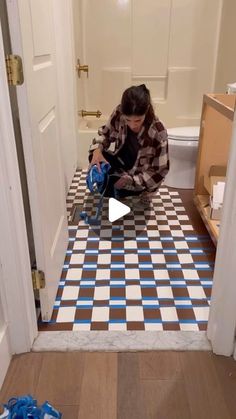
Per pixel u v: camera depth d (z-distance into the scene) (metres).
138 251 1.74
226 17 2.76
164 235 1.88
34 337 1.21
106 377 1.09
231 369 1.12
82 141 2.79
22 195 1.13
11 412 0.90
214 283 1.14
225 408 1.00
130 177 1.94
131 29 2.89
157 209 2.17
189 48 2.96
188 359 1.15
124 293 1.45
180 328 1.27
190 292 1.46
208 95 1.87
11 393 1.04
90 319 1.32
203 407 1.00
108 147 2.13
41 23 1.15
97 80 3.04
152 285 1.50
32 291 1.17
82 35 2.89
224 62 2.85
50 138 1.32
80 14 2.81
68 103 2.35
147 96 1.78
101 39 2.91
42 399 1.02
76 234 1.89
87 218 2.05
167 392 1.04
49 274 1.29
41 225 1.15
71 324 1.29
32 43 1.02
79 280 1.53
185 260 1.67
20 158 1.14
